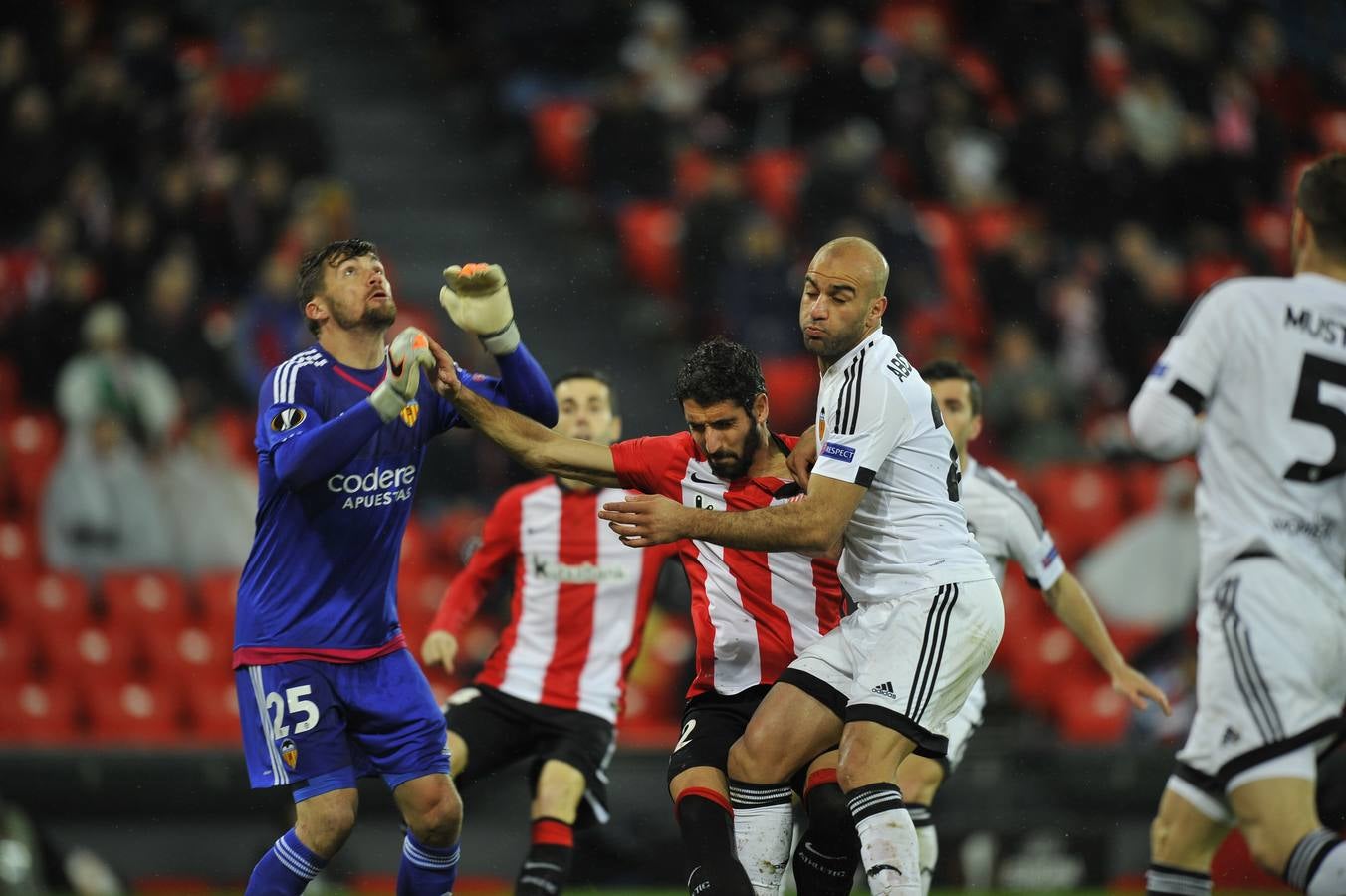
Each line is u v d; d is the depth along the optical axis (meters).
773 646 17.86
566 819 21.81
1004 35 58.28
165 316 41.69
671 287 49.72
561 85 56.62
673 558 23.56
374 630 17.84
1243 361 16.50
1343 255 16.69
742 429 17.19
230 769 32.88
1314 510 16.30
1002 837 33.66
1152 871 17.53
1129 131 57.06
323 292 17.70
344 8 62.22
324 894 31.42
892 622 16.66
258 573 17.55
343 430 16.17
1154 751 34.88
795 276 45.84
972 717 21.47
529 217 53.88
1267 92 63.44
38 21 49.50
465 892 32.34
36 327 43.41
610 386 23.36
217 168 46.12
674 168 51.81
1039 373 45.38
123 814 32.22
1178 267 53.34
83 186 46.03
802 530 15.97
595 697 22.92
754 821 16.88
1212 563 16.61
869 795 16.00
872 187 47.94
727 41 58.22
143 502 39.62
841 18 55.78
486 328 17.28
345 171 54.31
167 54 49.75
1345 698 16.44
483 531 24.00
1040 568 21.00
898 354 17.08
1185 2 63.12
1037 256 50.69
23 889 30.78
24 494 41.88
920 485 16.86
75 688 37.84
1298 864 15.45
